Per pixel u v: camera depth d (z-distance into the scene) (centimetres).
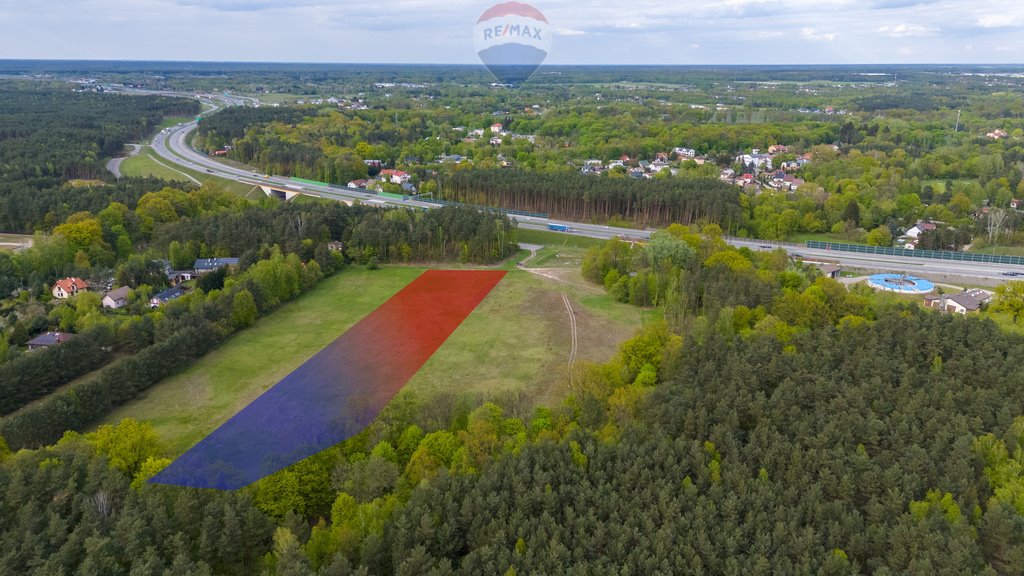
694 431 9106
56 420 9950
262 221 19812
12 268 16612
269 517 7288
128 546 6581
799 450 8419
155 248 19488
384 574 6919
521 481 7862
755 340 11694
